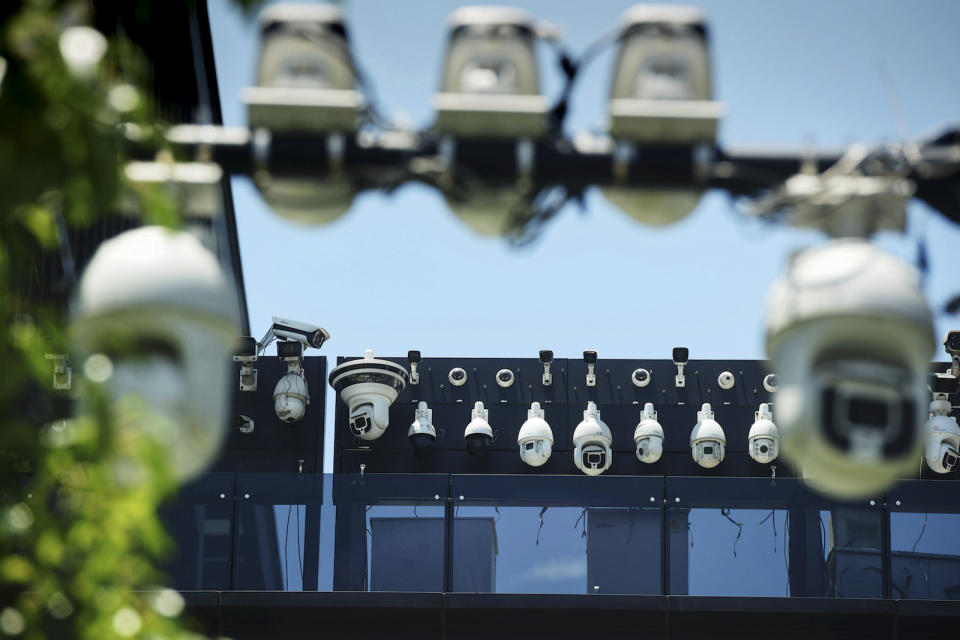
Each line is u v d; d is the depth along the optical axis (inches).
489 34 400.2
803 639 1541.6
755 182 406.0
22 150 371.6
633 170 398.9
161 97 1154.0
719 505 1571.1
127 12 917.2
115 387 372.8
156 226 387.9
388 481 1574.8
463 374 1830.7
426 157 400.8
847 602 1539.1
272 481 1566.2
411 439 1788.9
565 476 1584.6
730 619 1546.5
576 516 1573.6
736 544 1562.5
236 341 388.5
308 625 1536.7
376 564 1555.1
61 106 370.9
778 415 393.1
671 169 398.9
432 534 1563.7
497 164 397.7
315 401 1818.4
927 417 1758.1
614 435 1823.3
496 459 1813.5
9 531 375.6
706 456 1771.7
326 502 1566.2
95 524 378.6
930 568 1544.0
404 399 1830.7
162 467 367.6
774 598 1545.3
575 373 1844.2
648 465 1812.3
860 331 387.9
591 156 399.5
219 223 1069.8
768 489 1573.6
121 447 369.4
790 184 404.2
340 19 403.9
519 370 1843.0
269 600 1533.0
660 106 397.1
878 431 384.2
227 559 1541.6
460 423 1824.6
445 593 1549.0
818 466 388.5
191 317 377.4
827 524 1558.8
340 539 1560.0
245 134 401.1
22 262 403.5
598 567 1561.3
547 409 1831.9
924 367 391.5
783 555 1557.6
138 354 375.6
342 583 1546.5
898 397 385.4
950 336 1749.5
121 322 375.9
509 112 395.5
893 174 406.3
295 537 1553.9
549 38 404.5
